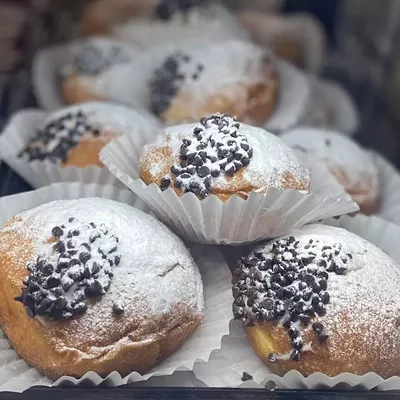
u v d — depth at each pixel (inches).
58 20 17.7
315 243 8.8
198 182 8.7
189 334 8.7
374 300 8.4
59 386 7.9
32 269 7.9
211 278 9.5
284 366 8.3
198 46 15.4
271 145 9.4
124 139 10.7
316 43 18.5
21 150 12.0
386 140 16.7
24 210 9.7
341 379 8.1
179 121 13.6
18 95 15.8
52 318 7.7
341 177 12.1
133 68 15.2
